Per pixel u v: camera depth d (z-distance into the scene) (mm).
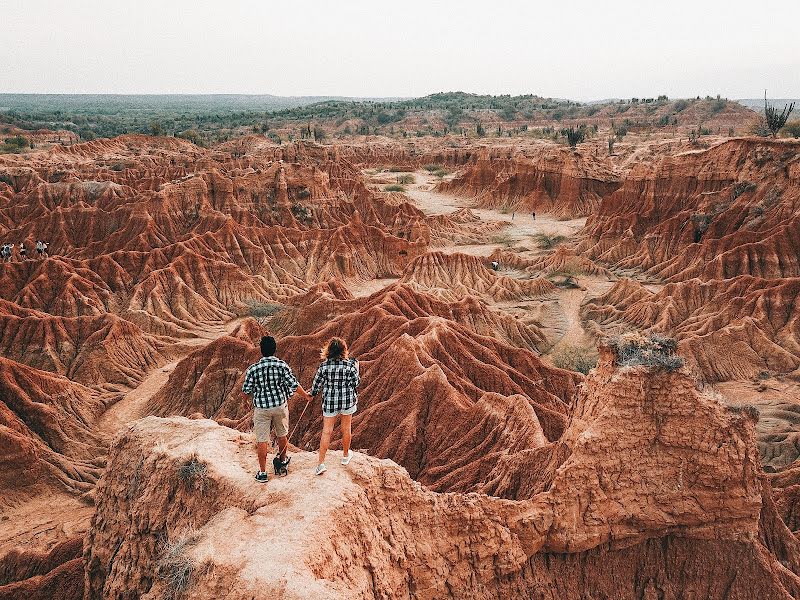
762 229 82812
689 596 18812
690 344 58500
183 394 50531
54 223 92875
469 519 17078
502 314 69688
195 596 12078
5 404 45062
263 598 11570
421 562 15930
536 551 18281
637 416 18906
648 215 105062
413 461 34656
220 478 15695
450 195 178875
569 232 125438
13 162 135750
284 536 13047
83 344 59719
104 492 19406
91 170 129875
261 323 71125
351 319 52594
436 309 61438
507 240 122812
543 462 22578
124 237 89875
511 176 159375
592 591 18688
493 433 32125
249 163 145000
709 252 82938
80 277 73562
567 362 64062
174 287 76688
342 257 94188
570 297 85875
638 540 18906
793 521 27062
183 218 95938
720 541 18984
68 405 49219
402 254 100438
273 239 94000
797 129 123375
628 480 18766
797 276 73875
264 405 14562
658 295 73688
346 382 15086
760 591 18688
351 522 14172
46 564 24828
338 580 12891
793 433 44562
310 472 15344
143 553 16656
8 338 58375
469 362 44375
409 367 40688
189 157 158250
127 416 52188
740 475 18641
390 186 183750
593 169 146250
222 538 13070
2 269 72062
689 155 103375
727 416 18969
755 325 61094
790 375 56156
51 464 42062
